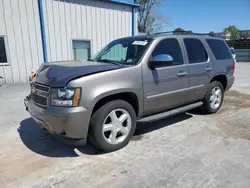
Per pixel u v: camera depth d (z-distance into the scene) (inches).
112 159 123.0
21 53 369.4
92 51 451.2
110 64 139.9
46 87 118.0
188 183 101.0
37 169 113.0
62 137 120.8
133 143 142.6
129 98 140.0
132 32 514.9
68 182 102.0
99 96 116.9
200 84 181.6
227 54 212.4
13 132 160.6
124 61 146.6
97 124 121.3
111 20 468.8
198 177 105.7
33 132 160.6
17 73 371.9
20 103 241.0
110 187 98.5
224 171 110.7
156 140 147.3
